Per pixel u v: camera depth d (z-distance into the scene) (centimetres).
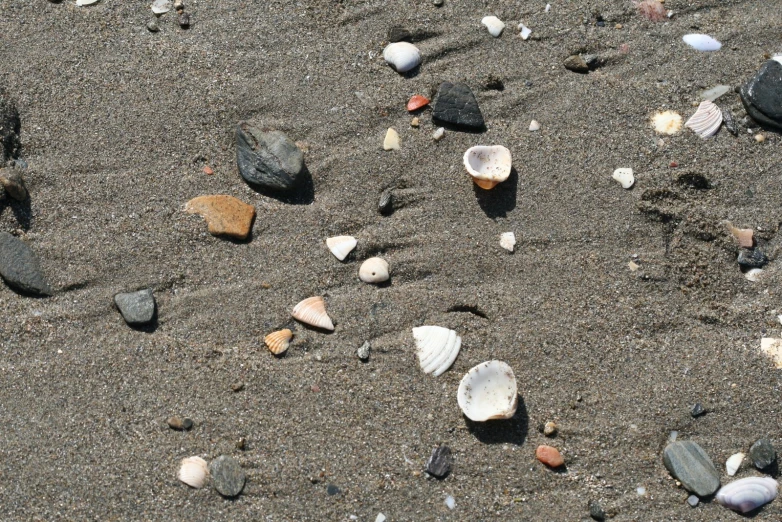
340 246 153
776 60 159
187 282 152
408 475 148
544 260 153
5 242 151
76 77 157
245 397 149
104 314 151
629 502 147
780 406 149
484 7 161
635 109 157
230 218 153
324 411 149
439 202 154
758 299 152
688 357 150
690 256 153
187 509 147
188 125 156
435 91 158
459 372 150
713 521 147
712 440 149
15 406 148
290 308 151
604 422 149
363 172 155
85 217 153
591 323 151
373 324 151
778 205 155
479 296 152
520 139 156
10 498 146
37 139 154
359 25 160
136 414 148
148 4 160
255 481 147
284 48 159
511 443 148
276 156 154
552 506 147
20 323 150
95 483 147
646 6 161
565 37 160
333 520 147
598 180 155
